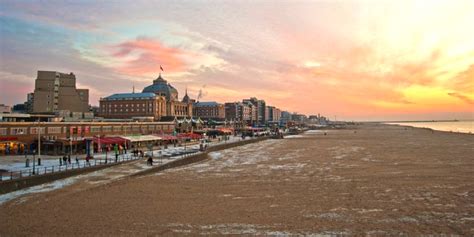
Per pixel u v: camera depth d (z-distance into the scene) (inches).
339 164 3132.4
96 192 1876.2
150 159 2854.3
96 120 5438.0
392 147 5147.6
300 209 1567.4
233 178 2384.4
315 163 3228.3
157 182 2197.3
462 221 1373.0
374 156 3816.4
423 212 1503.4
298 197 1802.4
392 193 1878.7
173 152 3946.9
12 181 1849.2
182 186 2080.5
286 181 2267.5
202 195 1846.7
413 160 3383.4
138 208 1574.8
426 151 4404.5
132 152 3639.3
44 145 3405.5
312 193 1895.9
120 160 2945.4
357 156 3841.0
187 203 1674.5
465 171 2625.5
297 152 4461.1
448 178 2322.8
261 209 1568.7
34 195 1780.3
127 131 5073.8
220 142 5866.1
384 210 1540.4
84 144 3499.0
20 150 3312.0
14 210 1515.7
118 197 1775.3
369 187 2047.2
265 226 1323.8
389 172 2610.7
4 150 3223.4
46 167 2393.0
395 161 3316.9
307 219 1412.4
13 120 3991.1
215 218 1425.9
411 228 1294.3
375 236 1212.5
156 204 1649.9
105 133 4552.2
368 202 1685.5
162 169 2792.8
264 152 4498.0
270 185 2132.1
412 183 2159.2
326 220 1397.6
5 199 1695.4
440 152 4249.5
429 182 2186.3
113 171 2539.4
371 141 6752.0
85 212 1499.8
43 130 3612.2
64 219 1400.1
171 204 1652.3
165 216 1453.0
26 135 3449.8
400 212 1505.9
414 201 1696.6
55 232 1247.5
